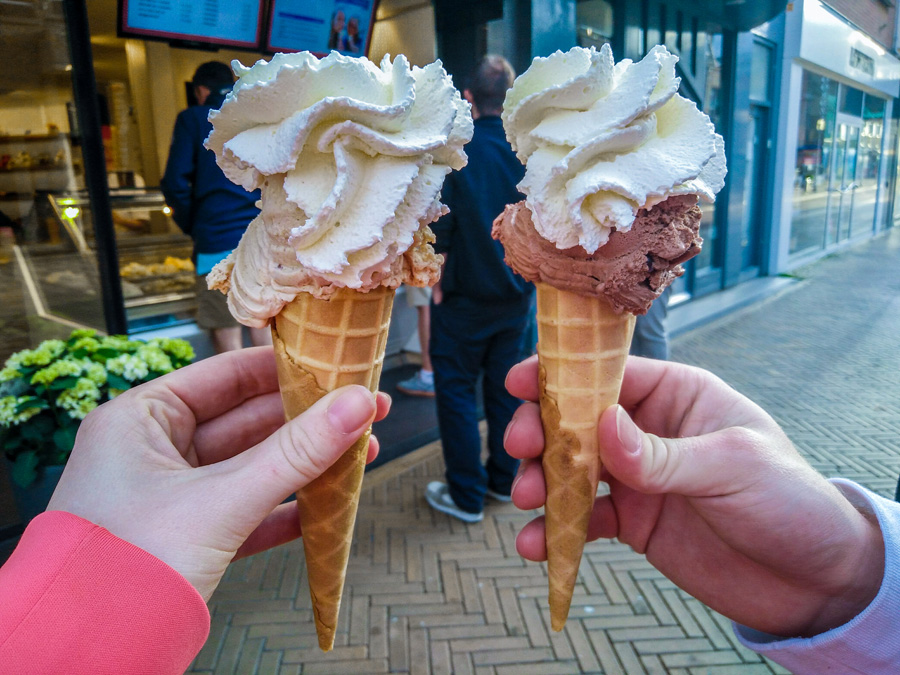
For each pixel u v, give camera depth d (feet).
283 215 0.76
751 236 6.25
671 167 0.77
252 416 1.06
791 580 0.88
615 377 0.91
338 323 0.81
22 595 0.57
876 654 0.78
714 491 0.82
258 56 2.86
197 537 0.64
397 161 0.76
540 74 0.87
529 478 1.02
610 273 0.82
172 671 0.61
